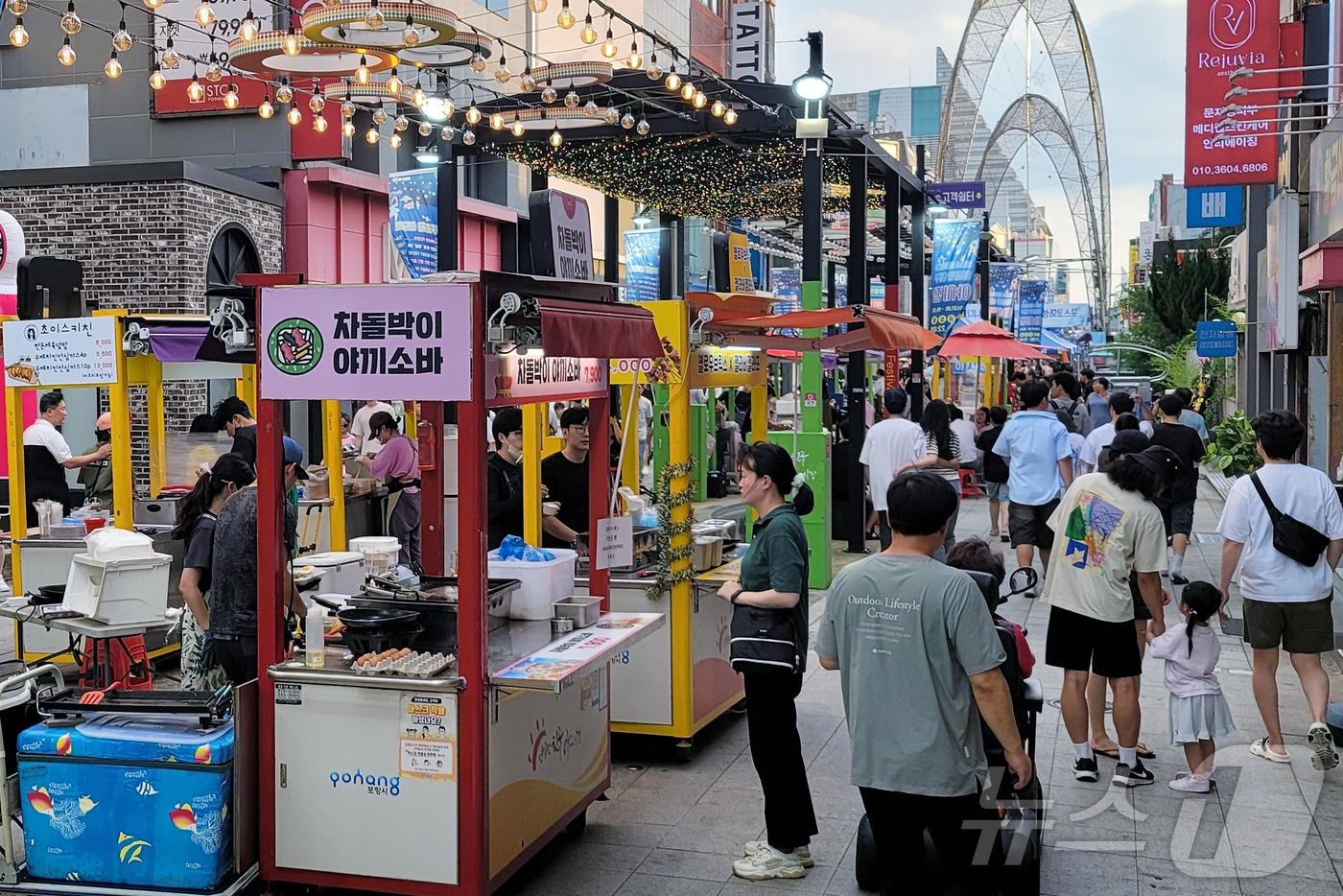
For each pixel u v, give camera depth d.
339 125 18.97
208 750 4.75
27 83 20.20
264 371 4.91
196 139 19.58
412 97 10.94
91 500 11.16
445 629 5.05
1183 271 40.34
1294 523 6.49
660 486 6.94
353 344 4.79
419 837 4.77
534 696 5.25
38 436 11.11
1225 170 12.73
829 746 7.18
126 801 4.81
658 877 5.34
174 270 16.03
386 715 4.78
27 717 5.48
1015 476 11.39
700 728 7.15
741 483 5.42
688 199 18.23
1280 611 6.59
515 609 5.76
